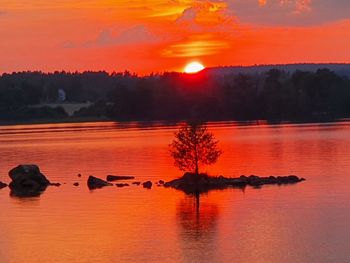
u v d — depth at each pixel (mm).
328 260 69625
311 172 129125
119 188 114750
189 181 115750
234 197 102750
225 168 138625
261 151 176250
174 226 84750
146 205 98375
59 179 129375
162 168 142375
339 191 105625
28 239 80250
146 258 71625
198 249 74375
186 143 118688
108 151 191500
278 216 88750
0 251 75562
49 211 95625
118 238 79688
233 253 72500
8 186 120312
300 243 75688
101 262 70812
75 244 77625
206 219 88312
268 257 70875
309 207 93812
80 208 97250
